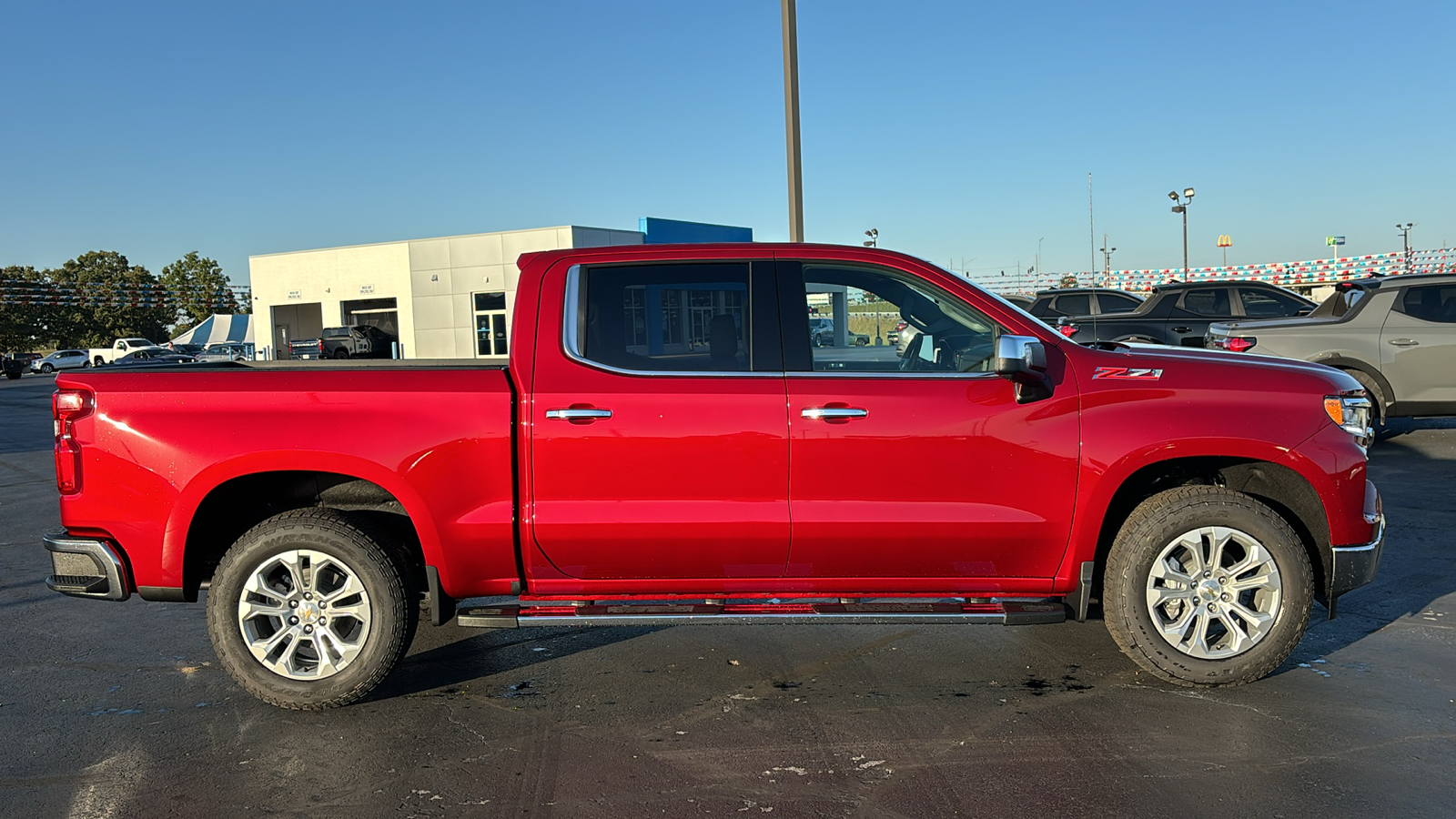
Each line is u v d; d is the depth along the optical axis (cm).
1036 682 412
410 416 378
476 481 379
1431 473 865
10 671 446
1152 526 383
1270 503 419
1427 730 355
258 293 4497
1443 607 503
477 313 4072
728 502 380
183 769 339
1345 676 411
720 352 389
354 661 383
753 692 408
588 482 379
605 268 395
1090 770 327
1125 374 389
